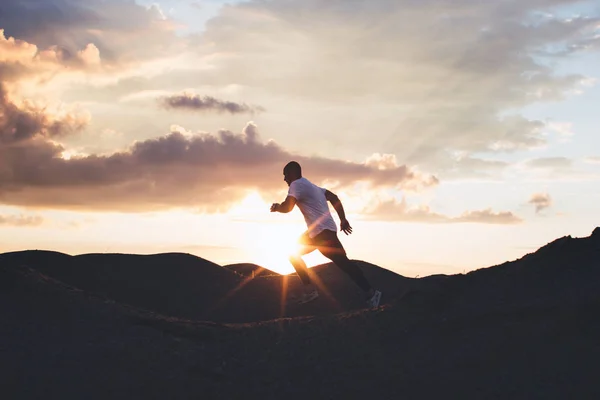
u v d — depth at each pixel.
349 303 10.49
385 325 7.18
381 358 6.49
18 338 6.65
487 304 7.20
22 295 7.63
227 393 6.11
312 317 7.70
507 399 5.57
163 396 5.99
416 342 6.71
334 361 6.53
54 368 6.20
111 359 6.47
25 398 5.75
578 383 5.57
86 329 7.08
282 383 6.25
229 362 6.64
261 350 6.88
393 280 11.30
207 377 6.37
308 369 6.45
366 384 6.09
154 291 11.18
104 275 11.56
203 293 11.23
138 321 7.48
